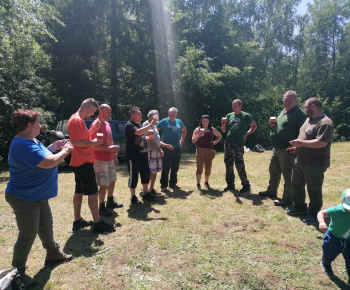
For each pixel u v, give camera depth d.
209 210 4.69
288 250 3.31
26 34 11.60
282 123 4.83
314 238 3.62
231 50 20.86
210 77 17.44
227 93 20.09
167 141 6.01
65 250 3.33
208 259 3.10
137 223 4.14
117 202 5.02
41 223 2.84
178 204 5.05
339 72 33.12
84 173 3.67
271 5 30.66
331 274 2.80
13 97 11.65
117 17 16.17
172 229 3.91
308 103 4.03
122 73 17.62
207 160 6.10
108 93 16.20
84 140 3.55
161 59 17.09
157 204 5.05
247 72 20.08
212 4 22.11
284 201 4.88
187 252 3.26
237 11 28.02
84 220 4.06
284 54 31.38
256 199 5.29
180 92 17.30
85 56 16.50
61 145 2.91
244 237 3.65
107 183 4.40
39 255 3.25
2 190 6.57
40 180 2.63
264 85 23.89
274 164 5.25
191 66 17.00
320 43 32.97
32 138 2.64
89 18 15.99
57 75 15.66
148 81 17.08
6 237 3.78
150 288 2.61
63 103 15.89
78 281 2.73
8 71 11.79
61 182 7.29
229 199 5.32
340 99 31.55
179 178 7.49
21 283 2.39
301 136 4.12
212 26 21.55
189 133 17.89
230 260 3.08
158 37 16.98
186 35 20.67
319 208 4.13
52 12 12.35
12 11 10.23
